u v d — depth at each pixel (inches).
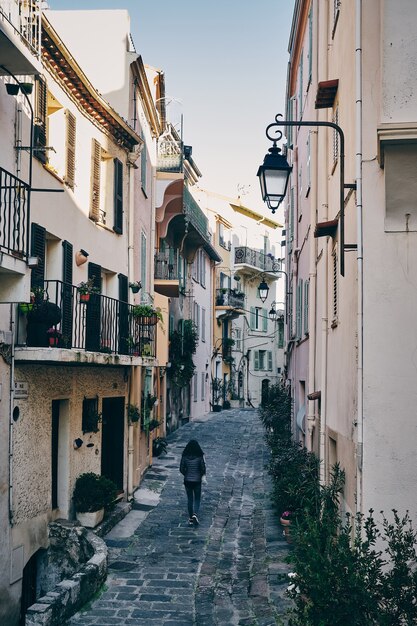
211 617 354.6
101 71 679.1
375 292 301.0
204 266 1524.4
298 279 761.6
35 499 432.8
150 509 618.5
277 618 336.8
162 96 887.1
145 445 775.7
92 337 529.7
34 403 431.2
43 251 447.8
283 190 346.9
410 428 295.7
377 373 298.8
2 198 388.5
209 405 1617.9
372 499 294.0
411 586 237.1
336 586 238.8
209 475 789.2
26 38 390.9
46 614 319.6
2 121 386.3
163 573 436.8
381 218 302.7
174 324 1147.9
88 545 443.5
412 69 289.1
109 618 358.0
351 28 337.7
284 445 645.3
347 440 345.7
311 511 350.0
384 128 286.0
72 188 513.3
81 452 525.3
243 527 557.9
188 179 1483.8
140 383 705.6
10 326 395.5
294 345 816.3
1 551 380.5
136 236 705.6
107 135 597.9
